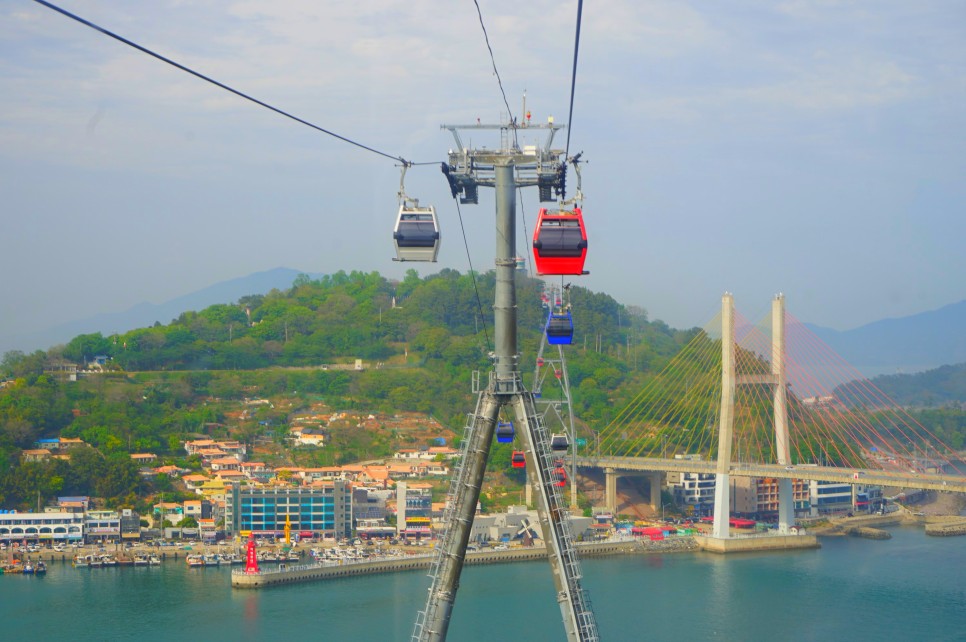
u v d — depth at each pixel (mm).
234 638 187250
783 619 199375
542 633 186875
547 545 65688
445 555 66250
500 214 66125
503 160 65750
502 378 66688
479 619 197250
